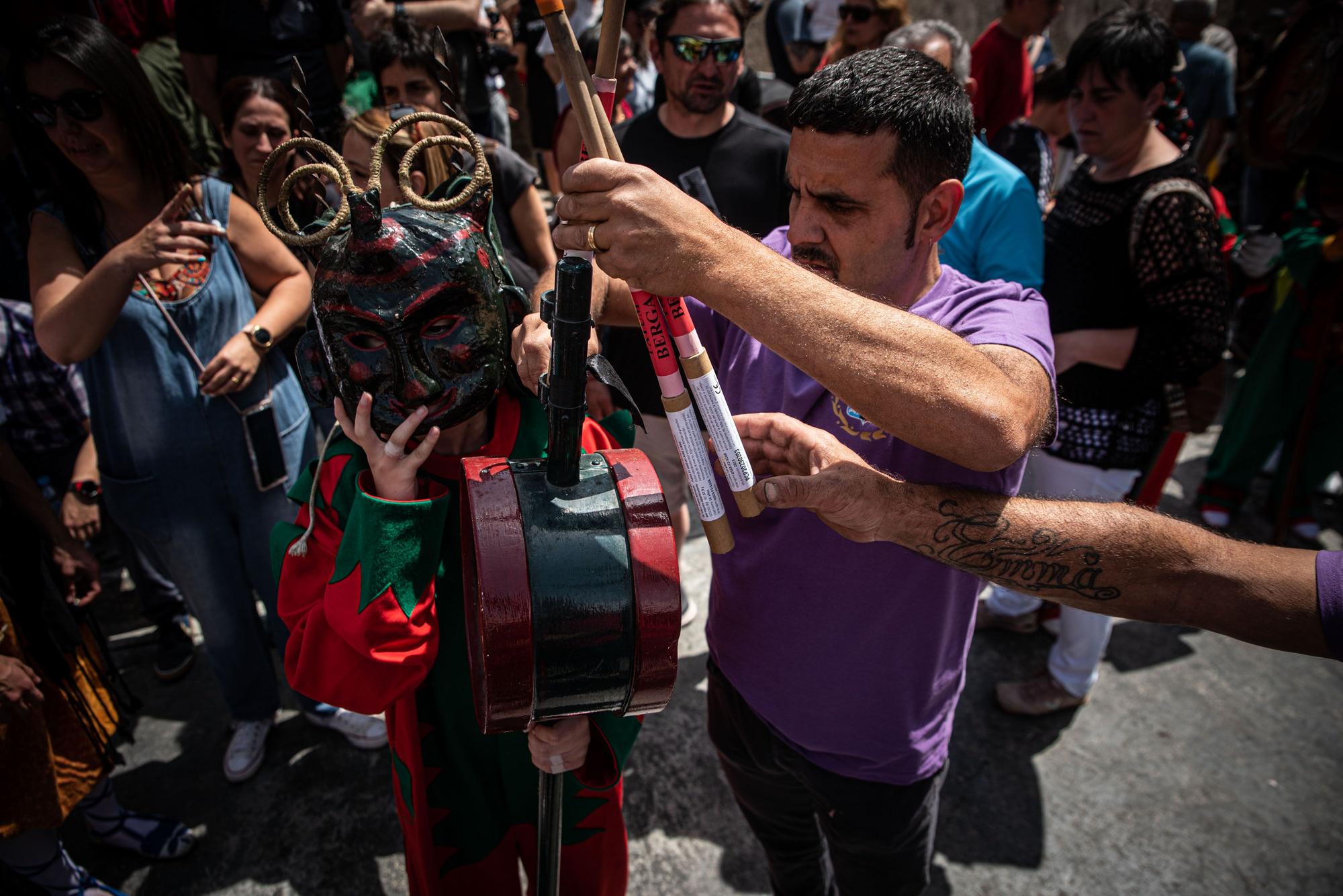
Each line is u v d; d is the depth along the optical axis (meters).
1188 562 1.06
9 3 2.74
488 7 4.20
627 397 1.07
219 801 2.19
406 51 2.62
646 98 4.42
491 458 1.04
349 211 0.94
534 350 1.09
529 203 2.44
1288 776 2.30
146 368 1.85
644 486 1.01
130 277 1.68
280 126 2.30
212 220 1.92
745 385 1.33
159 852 2.01
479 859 1.42
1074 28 6.54
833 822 1.42
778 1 4.52
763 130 2.38
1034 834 2.13
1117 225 2.00
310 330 1.12
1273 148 2.21
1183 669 2.67
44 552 1.72
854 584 1.22
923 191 1.07
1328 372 3.02
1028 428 0.91
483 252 1.03
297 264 2.07
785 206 2.38
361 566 1.08
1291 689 2.60
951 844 2.10
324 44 3.34
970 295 1.18
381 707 1.16
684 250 0.81
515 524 0.94
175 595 2.57
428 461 1.23
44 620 1.67
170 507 1.96
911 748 1.31
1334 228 2.86
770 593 1.29
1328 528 3.45
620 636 0.95
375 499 1.06
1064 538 1.05
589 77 0.82
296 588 1.21
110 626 2.84
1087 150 2.04
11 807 1.57
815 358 0.83
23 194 2.70
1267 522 3.46
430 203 1.02
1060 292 2.14
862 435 1.18
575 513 0.97
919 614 1.22
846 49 3.41
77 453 2.47
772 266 0.83
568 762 1.11
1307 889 2.01
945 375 0.84
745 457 0.97
